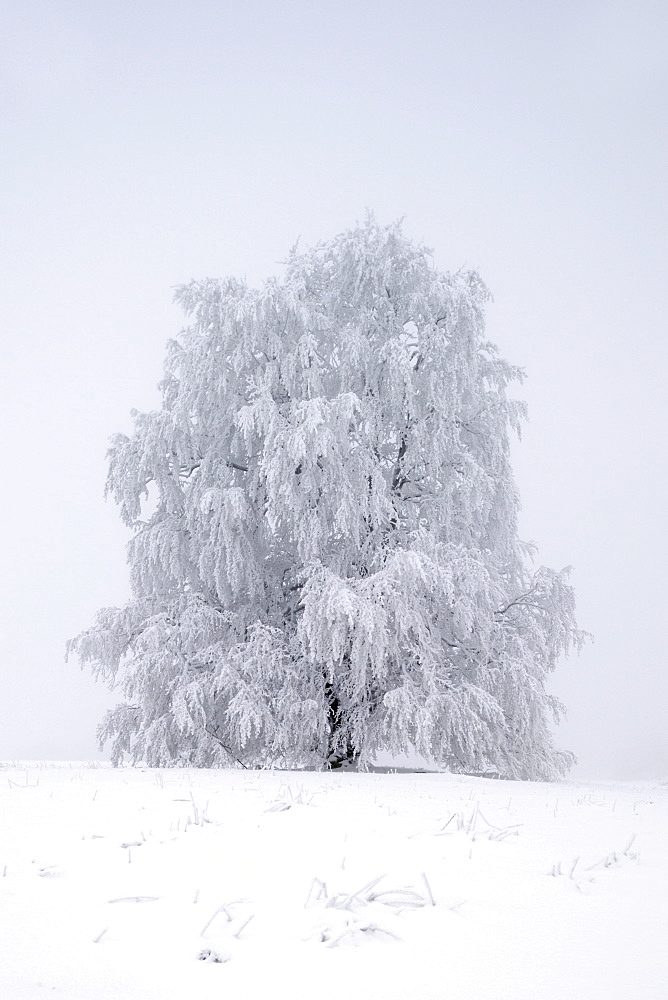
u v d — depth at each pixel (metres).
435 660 15.67
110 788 8.62
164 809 6.90
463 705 14.91
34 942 3.34
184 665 15.20
